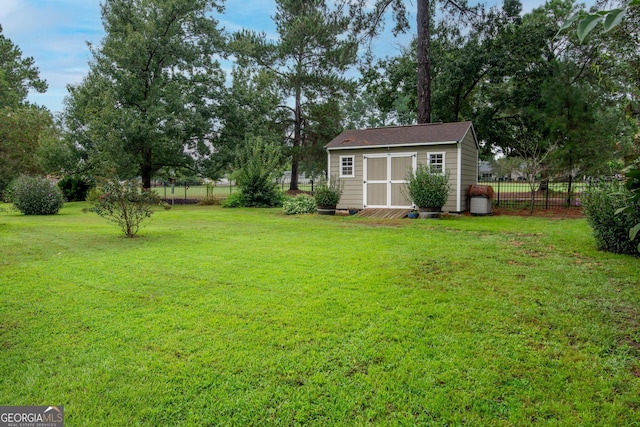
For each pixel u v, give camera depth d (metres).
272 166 19.11
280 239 8.27
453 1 16.56
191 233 9.30
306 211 14.82
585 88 14.73
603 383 2.57
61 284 4.87
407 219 12.04
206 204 20.95
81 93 20.31
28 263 6.02
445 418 2.25
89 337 3.30
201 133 21.33
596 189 6.75
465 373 2.71
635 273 5.11
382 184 14.21
